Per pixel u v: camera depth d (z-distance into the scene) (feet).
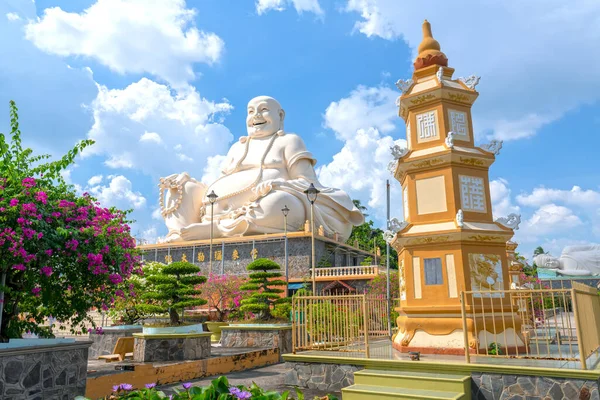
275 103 153.07
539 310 66.54
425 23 52.85
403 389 33.99
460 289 41.86
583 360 31.53
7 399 27.96
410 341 43.34
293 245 126.31
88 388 36.09
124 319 76.54
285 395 19.76
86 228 31.89
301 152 144.77
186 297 57.98
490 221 45.19
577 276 158.20
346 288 113.09
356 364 39.24
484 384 33.81
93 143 34.30
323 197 138.51
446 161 44.88
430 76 49.49
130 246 36.24
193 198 150.10
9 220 28.63
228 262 133.18
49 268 30.22
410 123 48.98
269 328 67.36
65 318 35.53
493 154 46.01
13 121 32.42
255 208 132.87
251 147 150.30
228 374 52.11
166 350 51.78
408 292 44.47
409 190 46.83
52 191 33.32
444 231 42.83
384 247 194.18
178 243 139.44
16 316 33.50
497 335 41.57
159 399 19.95
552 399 31.55
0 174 30.63
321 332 48.06
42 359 30.60
